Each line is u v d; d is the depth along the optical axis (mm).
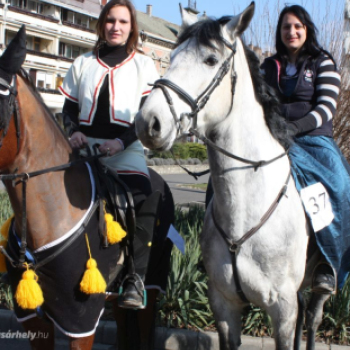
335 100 3154
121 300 2918
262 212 2715
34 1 36344
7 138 2240
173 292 4383
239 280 2756
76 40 38875
